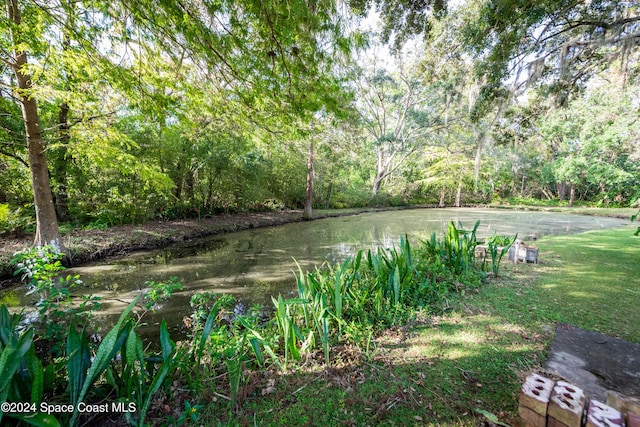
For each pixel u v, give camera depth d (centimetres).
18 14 362
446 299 288
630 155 1406
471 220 1256
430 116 1669
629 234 728
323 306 209
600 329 227
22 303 344
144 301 356
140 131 738
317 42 292
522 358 189
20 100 450
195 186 1012
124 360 134
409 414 145
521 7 380
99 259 559
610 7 393
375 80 1587
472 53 511
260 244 735
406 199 2178
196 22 246
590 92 1413
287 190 1461
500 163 1994
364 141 1543
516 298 292
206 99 410
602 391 155
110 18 285
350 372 179
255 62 299
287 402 154
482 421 138
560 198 2075
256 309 286
